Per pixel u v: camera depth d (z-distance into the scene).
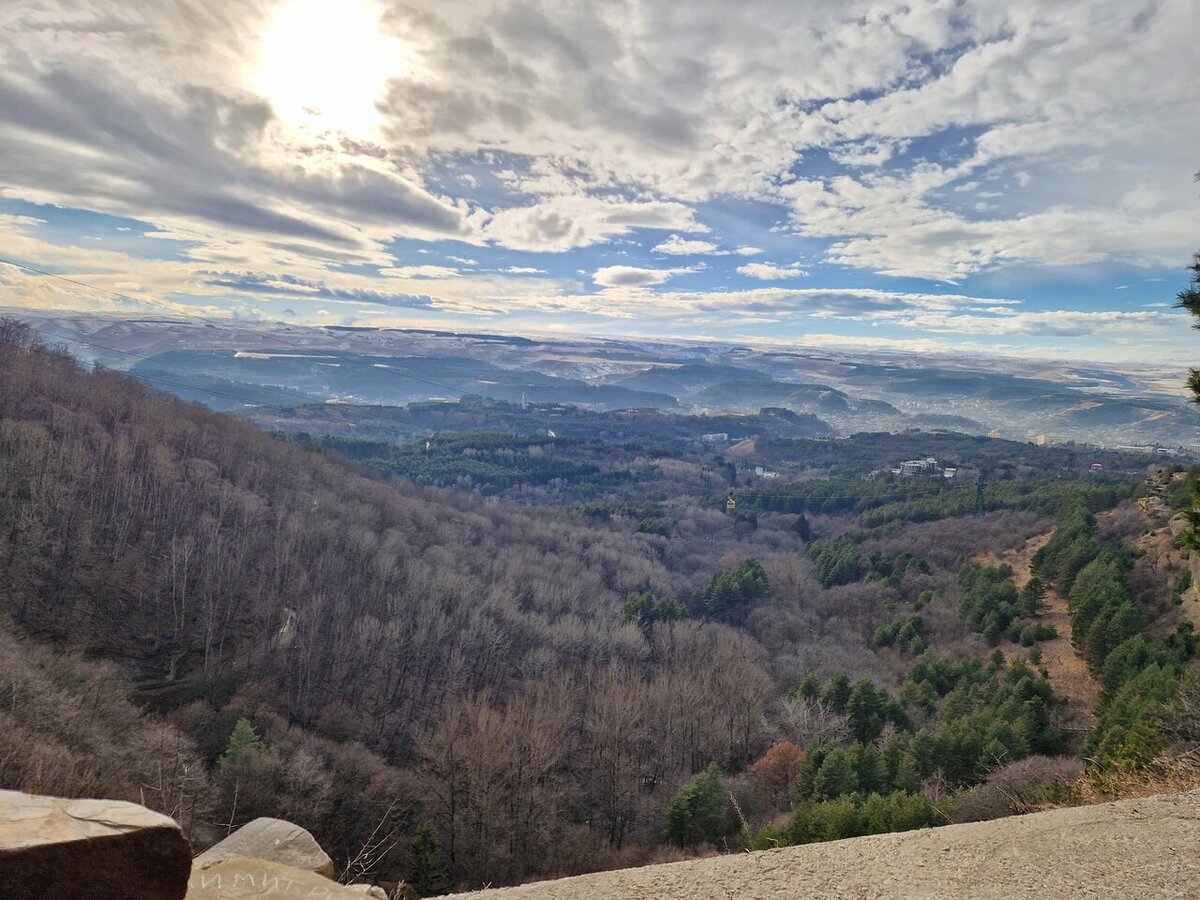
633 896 6.14
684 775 47.78
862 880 6.14
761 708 55.06
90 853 3.95
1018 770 24.77
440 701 57.56
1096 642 45.53
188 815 26.16
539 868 37.81
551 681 55.88
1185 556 49.69
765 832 27.75
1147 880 5.75
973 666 52.75
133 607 58.28
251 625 60.81
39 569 55.50
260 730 46.53
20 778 23.44
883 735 45.16
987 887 5.82
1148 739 13.99
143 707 46.75
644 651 66.25
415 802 40.75
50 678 34.56
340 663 58.53
